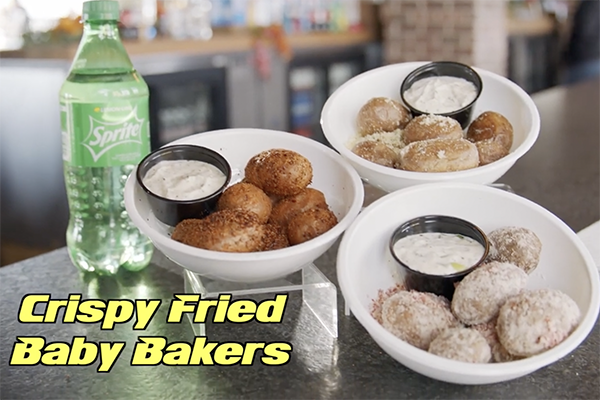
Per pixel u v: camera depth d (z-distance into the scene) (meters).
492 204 0.64
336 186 0.67
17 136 2.02
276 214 0.64
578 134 1.33
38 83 1.92
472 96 0.74
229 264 0.56
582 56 2.94
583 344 0.61
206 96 2.35
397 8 2.46
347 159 0.68
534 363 0.50
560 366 0.58
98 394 0.55
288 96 2.68
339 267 0.56
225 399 0.55
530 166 1.08
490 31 2.45
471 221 0.65
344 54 2.92
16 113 2.00
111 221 0.78
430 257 0.60
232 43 2.38
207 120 2.38
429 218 0.64
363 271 0.61
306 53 2.74
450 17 2.36
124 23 2.16
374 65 3.10
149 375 0.57
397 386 0.56
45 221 2.07
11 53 1.98
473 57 2.36
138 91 0.73
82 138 0.68
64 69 1.85
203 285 0.62
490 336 0.55
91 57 0.72
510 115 0.75
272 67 2.56
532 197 0.93
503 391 0.56
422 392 0.56
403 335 0.54
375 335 0.52
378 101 0.73
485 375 0.50
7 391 0.56
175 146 0.66
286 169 0.63
